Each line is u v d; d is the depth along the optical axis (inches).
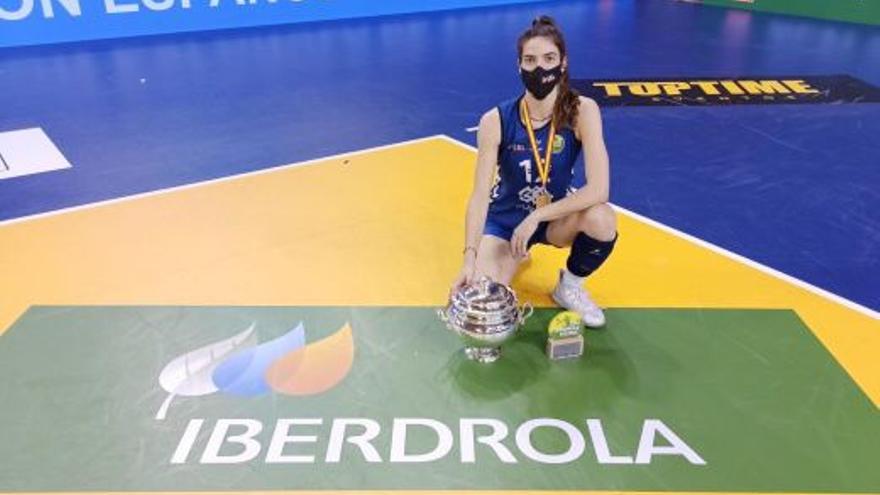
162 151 174.6
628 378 91.6
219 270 117.9
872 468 77.6
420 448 80.0
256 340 99.0
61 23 289.0
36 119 198.1
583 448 80.1
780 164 166.1
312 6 342.0
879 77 241.8
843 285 114.2
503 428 83.0
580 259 100.3
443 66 261.9
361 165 165.0
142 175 159.3
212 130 190.2
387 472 76.7
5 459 78.2
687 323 103.6
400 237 129.2
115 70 250.7
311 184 153.8
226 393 88.7
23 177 157.8
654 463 78.1
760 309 107.1
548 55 90.3
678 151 174.6
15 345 97.7
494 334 89.0
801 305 108.3
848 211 141.3
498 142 99.5
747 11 382.9
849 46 288.8
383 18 356.5
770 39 306.2
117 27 300.7
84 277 115.6
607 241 98.0
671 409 86.2
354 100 218.5
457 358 95.2
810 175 159.5
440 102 217.2
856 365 94.5
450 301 93.6
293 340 99.0
